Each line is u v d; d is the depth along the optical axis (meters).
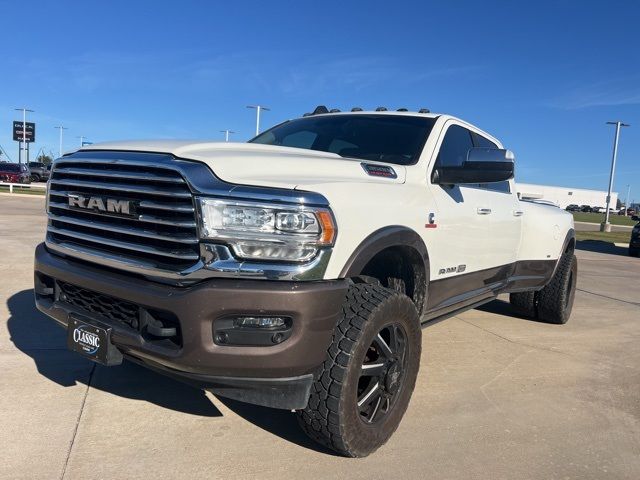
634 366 5.06
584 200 118.00
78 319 3.04
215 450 3.05
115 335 2.84
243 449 3.07
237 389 2.73
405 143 4.05
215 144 3.15
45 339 4.71
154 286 2.70
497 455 3.20
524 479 2.96
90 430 3.19
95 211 2.99
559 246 6.02
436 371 4.57
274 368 2.59
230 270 2.54
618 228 46.34
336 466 2.96
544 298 6.42
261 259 2.56
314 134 4.48
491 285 5.03
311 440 3.21
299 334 2.59
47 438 3.06
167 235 2.66
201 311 2.52
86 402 3.54
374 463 3.02
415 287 3.60
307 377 2.71
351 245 2.82
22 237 11.11
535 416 3.78
